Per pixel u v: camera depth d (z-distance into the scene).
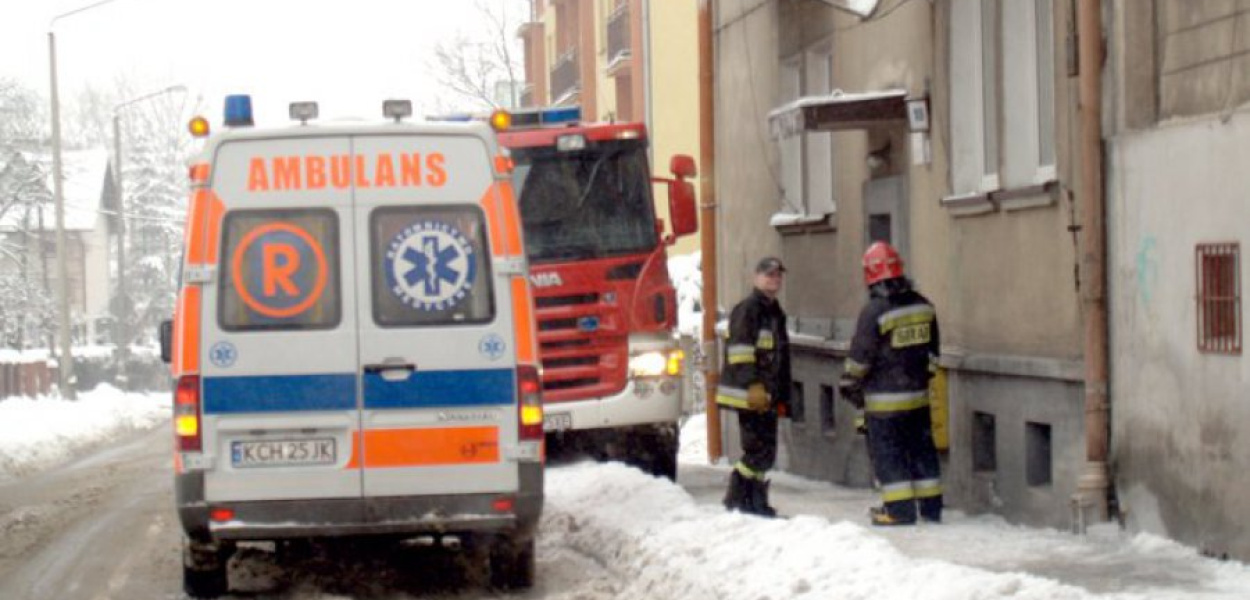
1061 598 8.26
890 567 9.34
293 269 10.20
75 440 31.59
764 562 10.05
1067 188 11.70
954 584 8.66
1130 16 10.79
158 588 11.58
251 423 10.13
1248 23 9.59
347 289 10.22
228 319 10.16
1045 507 12.07
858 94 15.55
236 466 10.13
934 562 9.46
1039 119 12.70
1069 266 11.70
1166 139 10.19
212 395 10.12
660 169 36.84
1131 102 10.80
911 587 8.80
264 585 11.39
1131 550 10.30
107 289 105.19
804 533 10.47
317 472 10.16
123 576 12.24
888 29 15.52
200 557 10.76
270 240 10.21
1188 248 9.92
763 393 12.60
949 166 14.03
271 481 10.13
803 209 18.78
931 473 12.59
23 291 73.88
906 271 15.34
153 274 98.38
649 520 12.29
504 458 10.26
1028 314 12.45
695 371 27.53
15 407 36.44
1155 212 10.35
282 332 10.16
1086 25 11.10
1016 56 13.03
